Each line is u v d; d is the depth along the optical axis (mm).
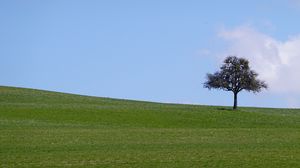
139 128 65750
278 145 49000
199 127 70438
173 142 50438
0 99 97750
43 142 48188
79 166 36094
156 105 106375
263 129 65688
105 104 100625
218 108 106000
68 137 52344
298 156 41531
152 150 44312
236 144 49469
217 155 41656
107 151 43281
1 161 37281
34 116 74312
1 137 51062
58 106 86188
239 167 36469
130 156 40656
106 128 64688
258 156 41344
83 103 100250
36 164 36438
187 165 37000
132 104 105688
